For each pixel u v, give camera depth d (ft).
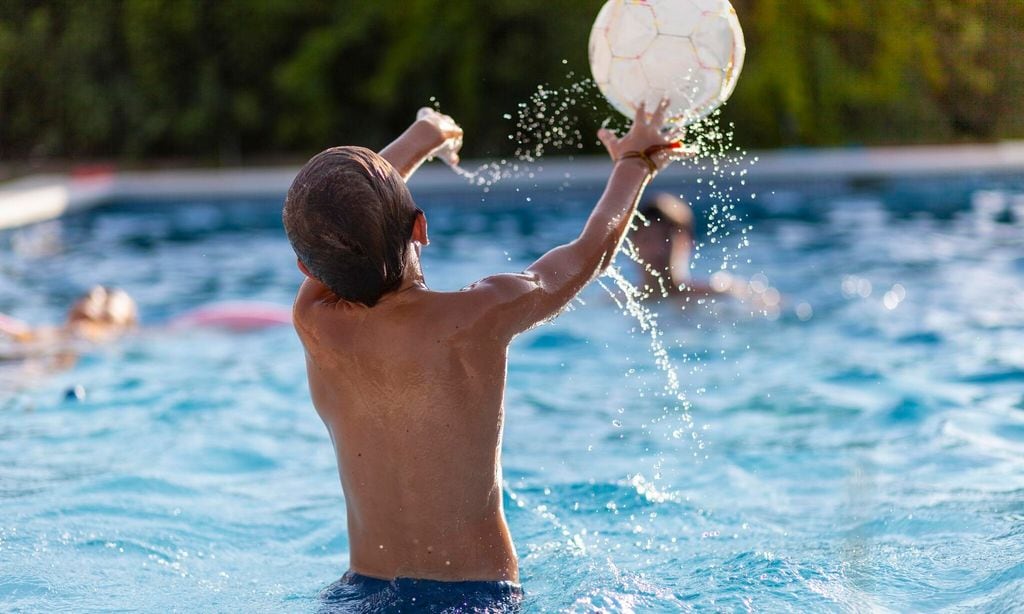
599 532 11.57
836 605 9.09
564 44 52.03
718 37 9.25
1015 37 55.67
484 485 8.57
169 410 17.56
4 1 56.34
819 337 22.72
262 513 12.56
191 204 44.42
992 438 14.78
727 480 13.66
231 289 29.35
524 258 31.53
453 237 35.68
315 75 54.19
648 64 9.29
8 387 19.22
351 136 55.52
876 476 13.26
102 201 43.88
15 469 14.28
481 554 8.59
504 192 43.57
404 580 8.53
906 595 9.21
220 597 9.82
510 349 22.27
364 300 8.35
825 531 11.35
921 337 22.17
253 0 54.70
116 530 11.75
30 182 45.73
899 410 16.65
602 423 16.88
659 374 20.15
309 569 10.69
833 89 53.31
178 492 13.32
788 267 30.53
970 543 10.38
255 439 15.92
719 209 41.14
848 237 34.83
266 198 44.34
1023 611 8.31
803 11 53.52
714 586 9.67
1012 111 55.57
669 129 9.62
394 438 8.44
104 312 24.13
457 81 53.47
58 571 10.44
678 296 26.05
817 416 16.80
